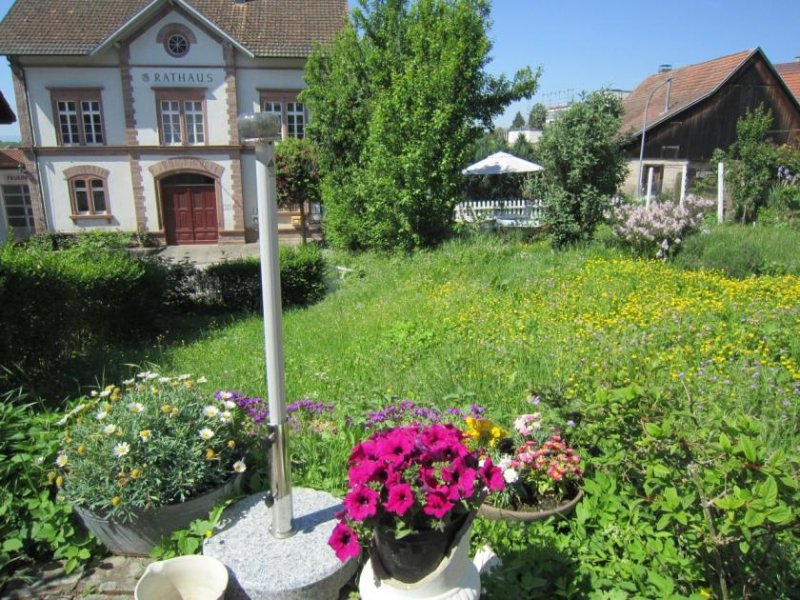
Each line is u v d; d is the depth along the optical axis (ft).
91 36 73.15
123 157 74.54
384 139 48.21
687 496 7.91
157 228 76.74
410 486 7.22
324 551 9.46
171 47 72.54
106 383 21.43
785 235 38.91
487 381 17.56
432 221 48.21
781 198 53.67
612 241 39.19
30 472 11.52
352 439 13.38
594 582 8.57
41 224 75.25
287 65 74.28
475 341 22.02
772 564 8.20
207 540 9.80
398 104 47.39
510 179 85.66
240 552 9.46
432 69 48.65
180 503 10.37
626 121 103.24
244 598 9.00
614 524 9.78
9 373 19.13
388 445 7.50
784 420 13.99
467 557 7.76
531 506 10.74
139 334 31.73
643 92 113.29
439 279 35.32
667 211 35.53
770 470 7.11
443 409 16.02
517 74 54.90
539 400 13.67
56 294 22.11
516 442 11.82
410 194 46.93
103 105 73.15
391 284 37.29
